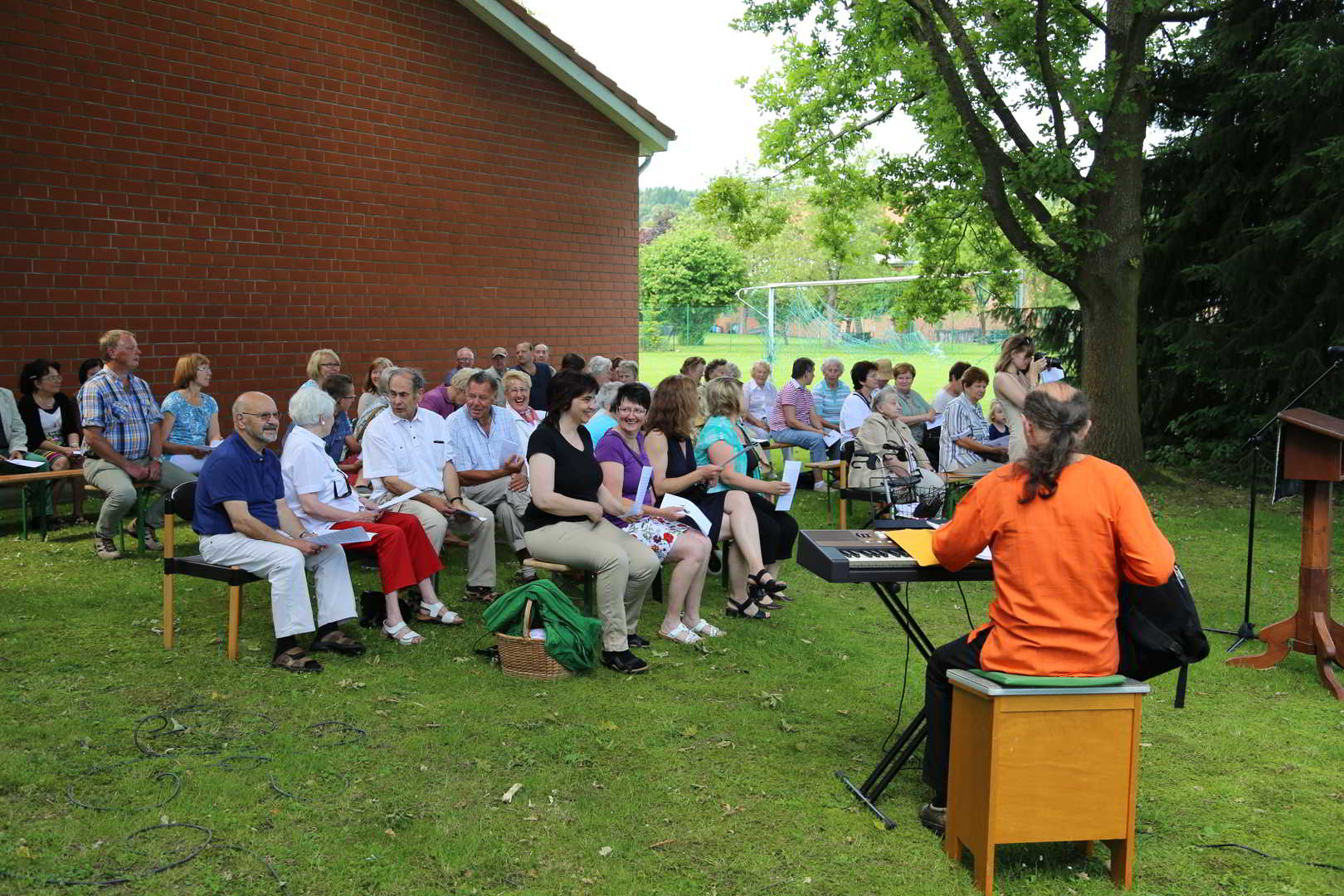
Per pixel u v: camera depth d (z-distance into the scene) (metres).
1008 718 3.10
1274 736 4.57
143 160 9.52
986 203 11.48
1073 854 3.49
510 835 3.47
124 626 5.60
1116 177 11.02
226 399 10.29
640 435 6.03
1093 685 3.12
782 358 36.22
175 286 9.83
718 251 52.78
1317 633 5.25
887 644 5.86
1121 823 3.21
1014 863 3.42
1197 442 12.80
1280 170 11.80
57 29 8.88
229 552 5.03
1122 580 3.21
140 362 9.61
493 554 6.33
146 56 9.47
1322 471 5.20
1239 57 12.23
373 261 11.49
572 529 5.28
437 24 11.87
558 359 13.63
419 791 3.77
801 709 4.75
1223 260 11.92
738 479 6.16
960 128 11.08
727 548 6.45
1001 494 3.24
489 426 6.96
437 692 4.77
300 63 10.66
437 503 6.17
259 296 10.50
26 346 8.83
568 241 13.62
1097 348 11.55
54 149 8.92
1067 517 3.13
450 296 12.30
